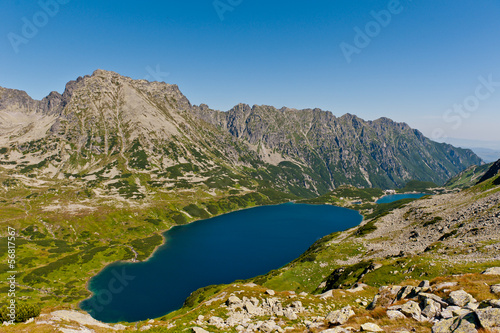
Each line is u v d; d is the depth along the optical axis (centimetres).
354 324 2319
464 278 3028
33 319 2775
